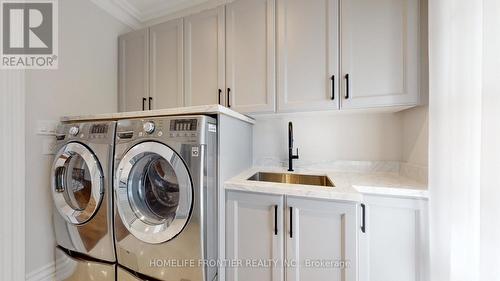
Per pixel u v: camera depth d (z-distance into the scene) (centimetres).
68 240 137
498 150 59
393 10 119
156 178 124
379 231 110
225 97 157
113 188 121
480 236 63
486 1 62
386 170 155
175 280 107
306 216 105
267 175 168
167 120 109
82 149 128
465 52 76
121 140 118
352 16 126
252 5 150
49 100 154
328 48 131
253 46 150
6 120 112
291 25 140
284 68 141
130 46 197
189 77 169
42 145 150
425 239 103
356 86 126
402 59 118
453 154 82
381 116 157
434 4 96
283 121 182
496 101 59
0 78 112
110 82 197
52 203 149
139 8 210
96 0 184
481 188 62
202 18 166
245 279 116
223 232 118
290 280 107
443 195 89
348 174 153
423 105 119
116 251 121
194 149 102
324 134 171
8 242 110
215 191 114
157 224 113
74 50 170
